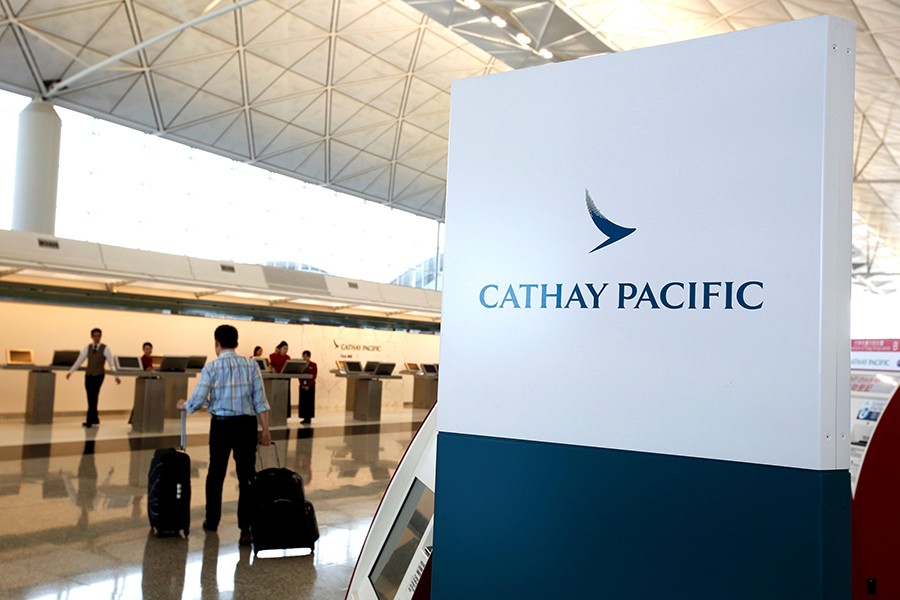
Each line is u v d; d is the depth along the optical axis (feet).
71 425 50.49
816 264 4.31
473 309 5.68
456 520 5.59
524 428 5.33
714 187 4.68
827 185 4.33
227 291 65.26
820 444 4.23
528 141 5.48
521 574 5.24
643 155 4.96
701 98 4.77
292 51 64.80
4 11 52.29
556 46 43.29
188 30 59.26
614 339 4.99
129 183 71.10
